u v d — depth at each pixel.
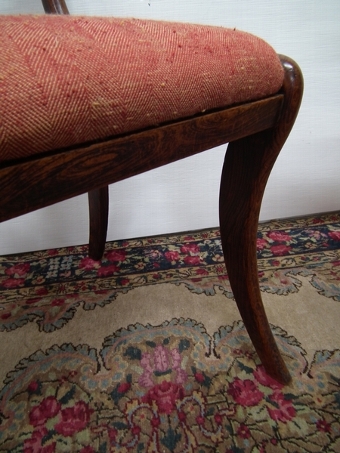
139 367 0.49
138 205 0.85
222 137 0.27
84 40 0.20
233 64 0.25
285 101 0.30
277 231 0.87
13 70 0.16
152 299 0.64
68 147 0.19
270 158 0.34
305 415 0.42
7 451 0.39
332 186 0.91
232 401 0.44
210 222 0.91
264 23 0.69
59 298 0.65
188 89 0.22
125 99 0.20
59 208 0.81
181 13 0.66
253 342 0.46
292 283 0.66
